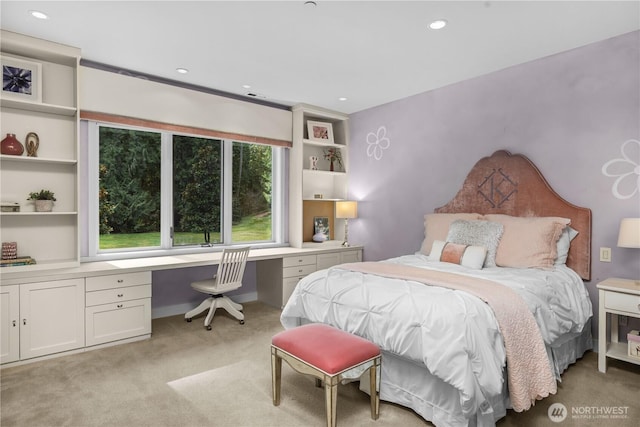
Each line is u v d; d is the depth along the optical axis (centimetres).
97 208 363
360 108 502
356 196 520
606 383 254
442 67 358
